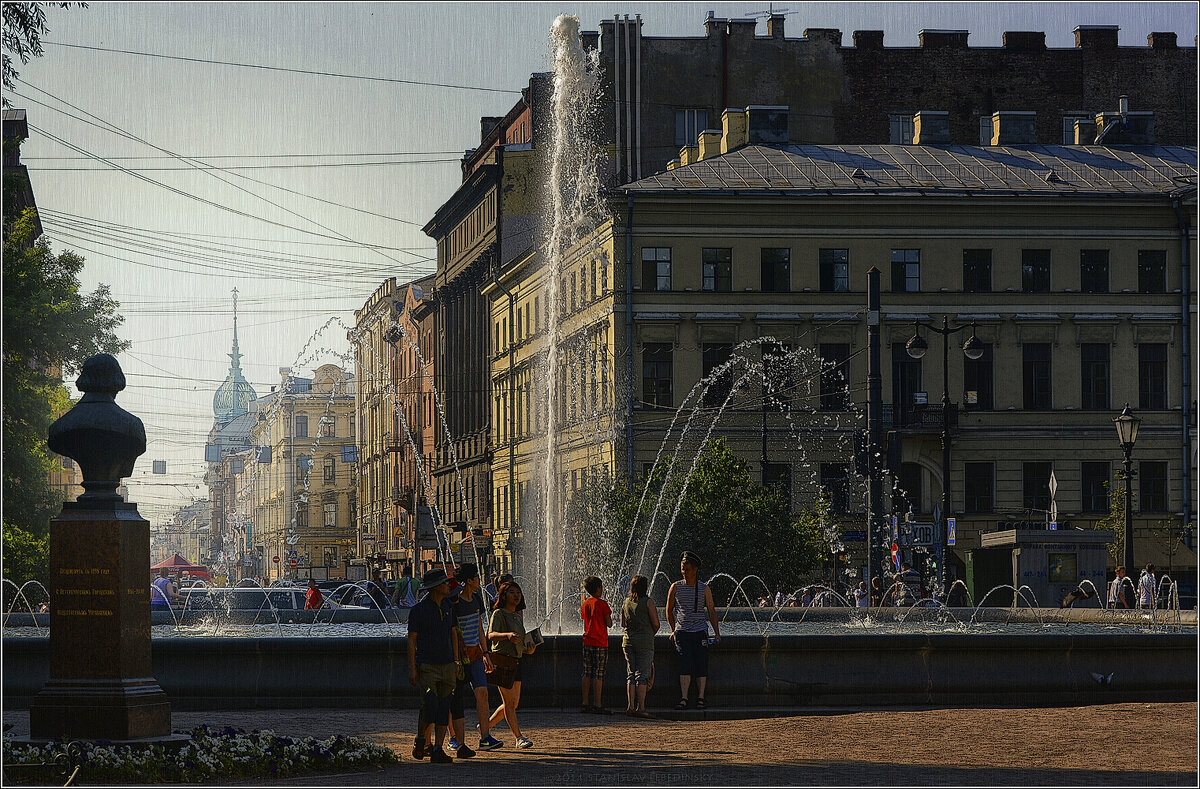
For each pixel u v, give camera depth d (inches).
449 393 3939.5
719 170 2618.1
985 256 2571.4
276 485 6432.1
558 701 764.0
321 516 6235.2
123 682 551.8
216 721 700.7
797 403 2502.5
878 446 1567.4
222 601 1551.4
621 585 1722.4
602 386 2571.4
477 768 540.4
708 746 602.9
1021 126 2819.9
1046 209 2564.0
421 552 3961.6
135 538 562.3
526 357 3110.2
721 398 2498.8
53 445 560.7
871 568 1573.6
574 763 551.2
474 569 618.5
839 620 1310.3
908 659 761.0
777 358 2508.6
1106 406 2573.8
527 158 3346.5
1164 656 781.9
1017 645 765.9
